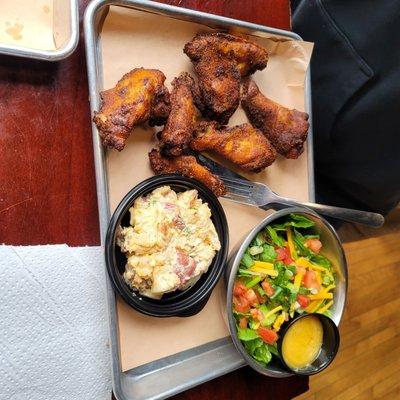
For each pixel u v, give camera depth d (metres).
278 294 0.43
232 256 0.41
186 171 0.40
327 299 0.47
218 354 0.43
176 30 0.41
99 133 0.36
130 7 0.38
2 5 0.36
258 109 0.43
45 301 0.35
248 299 0.42
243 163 0.42
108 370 0.38
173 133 0.38
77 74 0.38
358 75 0.50
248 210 0.44
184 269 0.38
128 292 0.35
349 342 0.74
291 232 0.45
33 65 0.36
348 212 0.47
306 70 0.45
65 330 0.36
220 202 0.43
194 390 0.42
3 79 0.35
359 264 0.76
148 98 0.37
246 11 0.45
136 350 0.39
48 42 0.37
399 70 0.47
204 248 0.39
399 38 0.46
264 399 0.45
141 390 0.39
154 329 0.40
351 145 0.55
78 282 0.37
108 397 0.38
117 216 0.35
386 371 0.77
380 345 0.77
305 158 0.47
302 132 0.44
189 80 0.40
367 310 0.76
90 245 0.38
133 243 0.36
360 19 0.48
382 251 0.78
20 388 0.35
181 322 0.41
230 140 0.41
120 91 0.37
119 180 0.39
